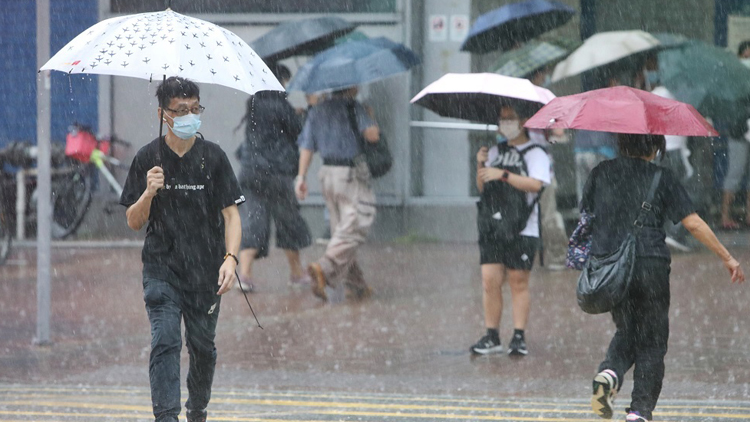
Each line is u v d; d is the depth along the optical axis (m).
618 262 19.25
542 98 29.25
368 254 51.06
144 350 30.69
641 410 19.47
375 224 56.22
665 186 19.66
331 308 37.44
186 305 17.81
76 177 56.88
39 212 31.19
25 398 23.52
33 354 30.05
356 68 39.16
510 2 55.38
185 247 17.62
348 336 32.53
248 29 57.22
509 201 29.25
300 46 42.84
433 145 56.22
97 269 46.62
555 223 45.16
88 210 57.75
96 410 21.81
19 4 60.25
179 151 17.62
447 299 39.12
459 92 29.14
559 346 30.72
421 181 56.44
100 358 29.52
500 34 47.59
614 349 20.05
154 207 17.61
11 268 47.97
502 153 29.66
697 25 59.09
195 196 17.61
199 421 18.77
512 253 29.33
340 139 38.78
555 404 22.94
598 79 49.84
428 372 27.38
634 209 19.59
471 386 25.50
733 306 36.22
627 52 45.34
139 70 16.55
